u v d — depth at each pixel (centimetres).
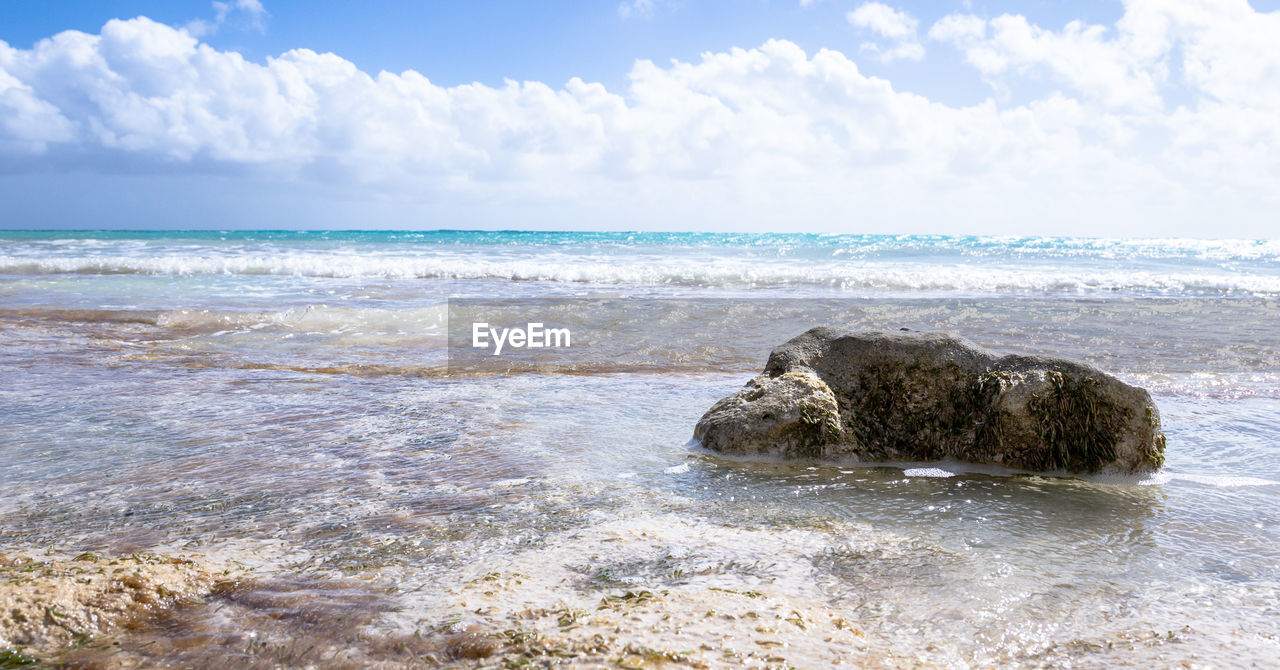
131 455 493
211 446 520
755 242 5081
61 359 862
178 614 262
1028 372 526
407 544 338
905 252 3369
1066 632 257
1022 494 443
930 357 555
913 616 267
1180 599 287
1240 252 4022
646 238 5859
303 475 455
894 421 545
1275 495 438
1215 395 730
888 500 425
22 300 1389
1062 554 337
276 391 722
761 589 288
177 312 1225
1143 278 2009
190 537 346
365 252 2905
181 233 5766
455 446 530
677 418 628
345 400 687
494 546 336
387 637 243
